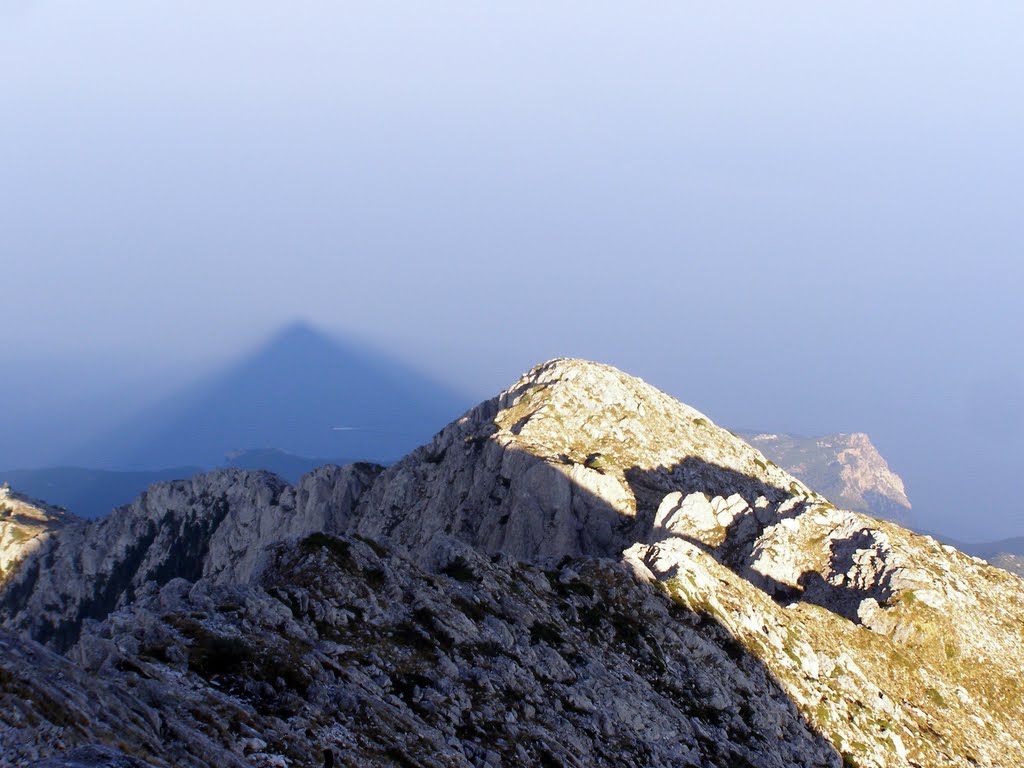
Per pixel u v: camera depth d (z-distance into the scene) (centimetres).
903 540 12788
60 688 3778
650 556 10525
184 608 5881
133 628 5403
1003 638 11281
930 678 10500
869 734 9138
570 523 15150
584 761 6419
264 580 7125
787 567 12306
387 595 7138
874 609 11106
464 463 17375
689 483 16438
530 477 15538
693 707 8206
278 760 4447
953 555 12838
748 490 16850
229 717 4616
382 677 6091
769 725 8462
